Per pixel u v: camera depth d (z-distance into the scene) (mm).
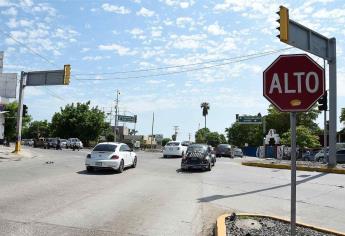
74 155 35562
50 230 7887
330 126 23859
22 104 35656
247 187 15836
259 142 96688
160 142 103312
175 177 18984
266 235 7641
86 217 9203
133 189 14234
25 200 11062
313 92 5617
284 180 18266
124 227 8383
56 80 36625
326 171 22438
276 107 5777
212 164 25891
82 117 81125
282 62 5785
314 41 21750
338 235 8016
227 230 7957
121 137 104438
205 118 123000
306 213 10961
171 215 9805
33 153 36469
